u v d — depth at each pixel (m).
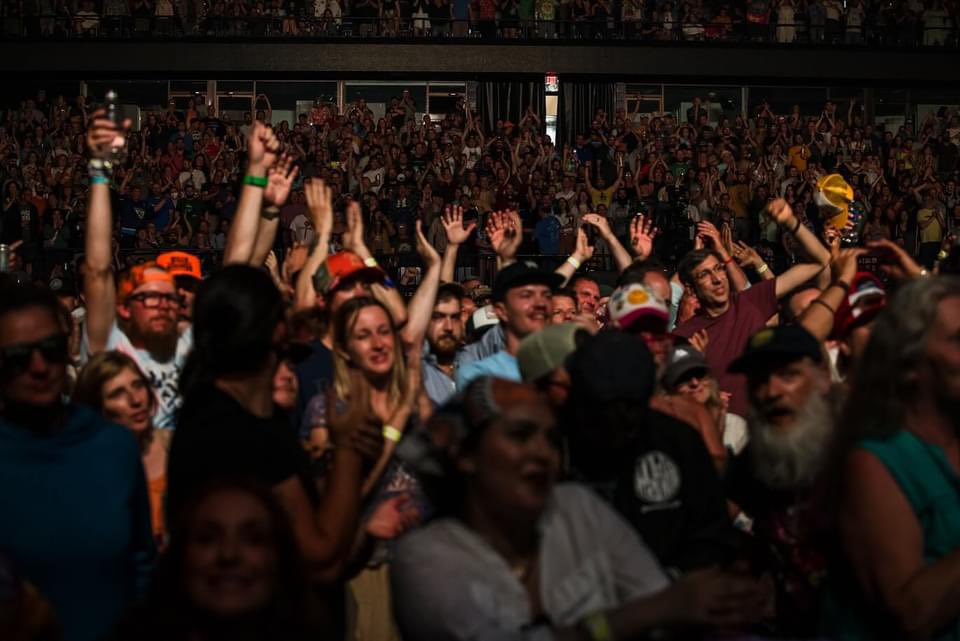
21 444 3.32
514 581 2.73
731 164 21.75
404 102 24.30
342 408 4.44
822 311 5.07
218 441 3.21
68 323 5.73
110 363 4.41
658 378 4.87
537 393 2.88
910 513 2.88
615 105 26.05
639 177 21.06
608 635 2.59
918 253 20.44
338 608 3.69
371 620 4.46
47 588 3.25
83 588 3.28
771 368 3.73
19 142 23.14
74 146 22.83
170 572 2.66
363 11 25.42
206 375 3.40
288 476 3.23
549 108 25.77
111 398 4.38
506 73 25.52
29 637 2.66
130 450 3.51
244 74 25.61
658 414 3.63
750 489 3.85
